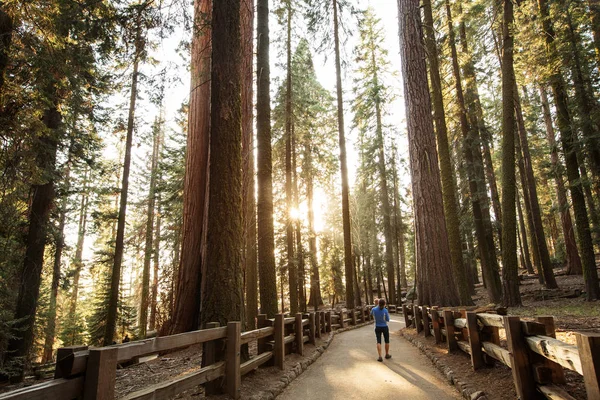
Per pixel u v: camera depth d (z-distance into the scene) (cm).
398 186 3175
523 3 1466
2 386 1005
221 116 646
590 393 254
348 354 920
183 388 372
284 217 2286
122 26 708
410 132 1241
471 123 2011
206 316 592
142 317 2220
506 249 1348
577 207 1426
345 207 1938
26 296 1197
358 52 1343
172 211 2178
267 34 1277
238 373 500
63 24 759
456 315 760
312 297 3434
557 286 1747
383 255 2989
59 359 245
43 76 881
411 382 609
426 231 1163
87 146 1393
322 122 2780
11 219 1077
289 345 821
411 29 1266
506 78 1354
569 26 1420
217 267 609
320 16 1266
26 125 884
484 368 579
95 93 1257
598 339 254
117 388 607
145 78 787
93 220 1842
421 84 1238
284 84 2088
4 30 812
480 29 1831
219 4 684
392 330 1505
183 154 2172
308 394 563
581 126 1366
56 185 1362
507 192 1342
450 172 1386
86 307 3028
